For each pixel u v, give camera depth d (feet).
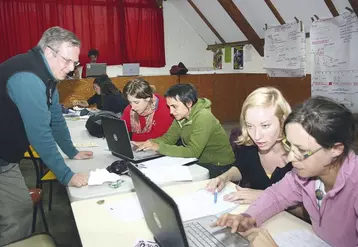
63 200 10.52
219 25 22.84
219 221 3.62
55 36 5.45
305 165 3.10
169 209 2.56
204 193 4.74
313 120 2.95
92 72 17.49
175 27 24.86
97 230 3.73
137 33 23.39
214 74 22.06
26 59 5.35
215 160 7.56
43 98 5.32
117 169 5.57
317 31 15.71
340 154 3.05
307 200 3.66
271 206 3.97
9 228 5.95
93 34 21.99
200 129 6.86
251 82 22.36
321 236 3.55
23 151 5.88
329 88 15.55
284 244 3.42
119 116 9.66
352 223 3.22
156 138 8.05
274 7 17.72
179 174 5.51
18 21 19.97
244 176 5.53
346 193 3.15
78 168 6.05
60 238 8.20
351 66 14.30
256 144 4.75
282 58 18.45
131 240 3.52
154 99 8.38
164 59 24.66
